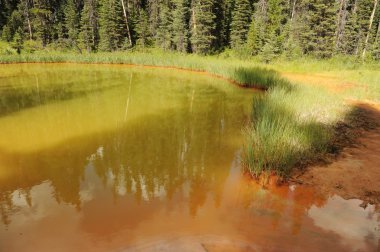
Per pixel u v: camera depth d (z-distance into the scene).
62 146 8.21
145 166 6.91
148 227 4.60
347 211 5.06
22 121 10.54
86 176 6.41
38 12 41.03
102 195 5.59
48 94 15.20
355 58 27.42
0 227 4.65
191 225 4.64
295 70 23.70
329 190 5.75
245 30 35.72
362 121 10.18
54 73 23.80
